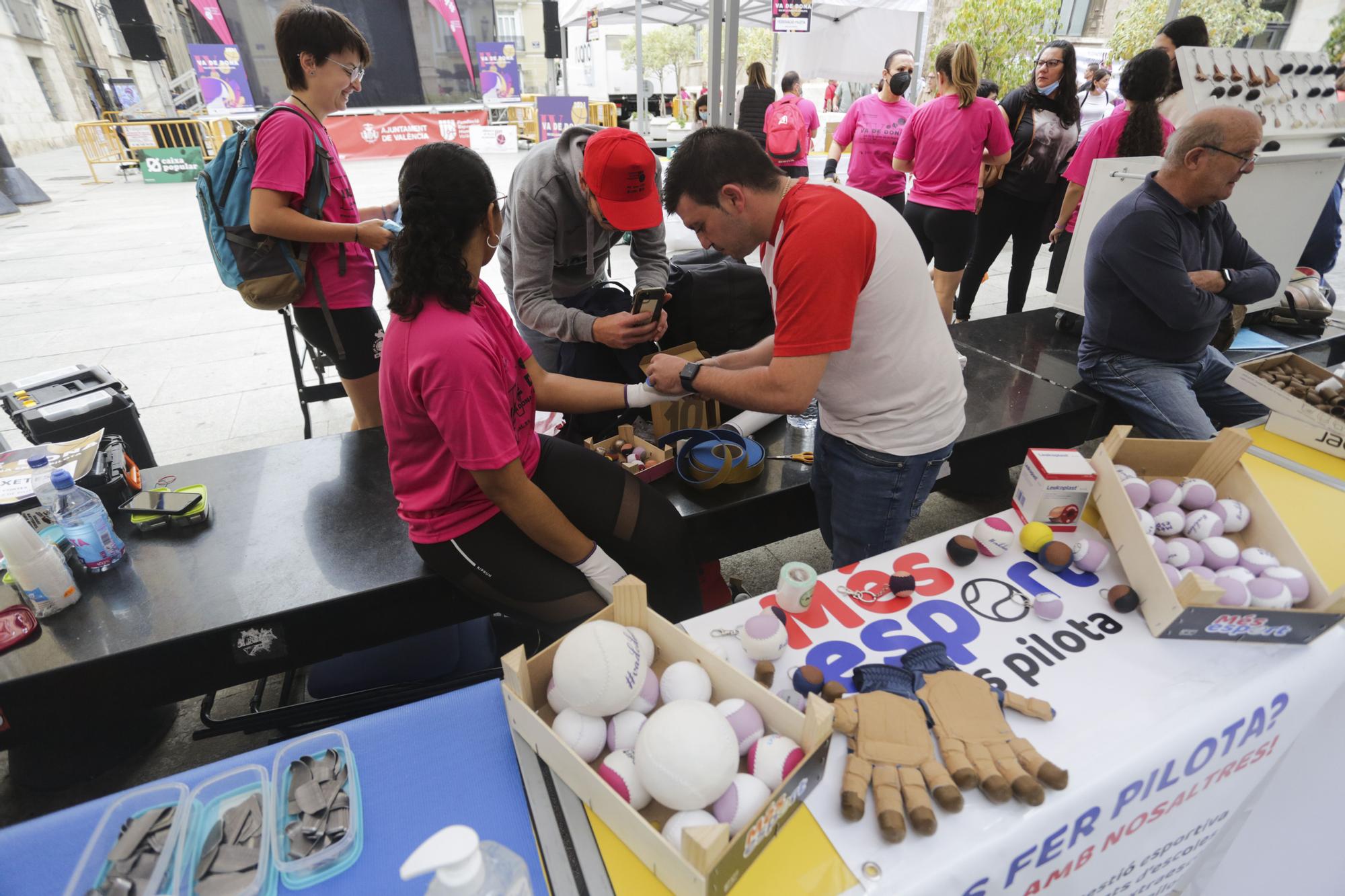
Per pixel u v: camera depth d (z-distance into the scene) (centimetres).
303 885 83
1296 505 158
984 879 86
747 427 237
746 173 131
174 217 878
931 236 411
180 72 2605
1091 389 268
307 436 310
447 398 123
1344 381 186
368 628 171
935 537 144
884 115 465
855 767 92
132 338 466
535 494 140
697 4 929
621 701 93
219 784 94
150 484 208
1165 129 348
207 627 154
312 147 223
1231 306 229
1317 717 121
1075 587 130
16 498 178
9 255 694
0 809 177
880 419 153
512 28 3262
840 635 120
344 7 1636
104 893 80
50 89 2111
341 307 249
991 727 96
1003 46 757
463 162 123
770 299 259
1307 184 302
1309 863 149
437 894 65
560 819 90
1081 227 308
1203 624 113
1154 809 104
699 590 180
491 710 107
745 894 79
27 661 145
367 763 98
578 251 229
